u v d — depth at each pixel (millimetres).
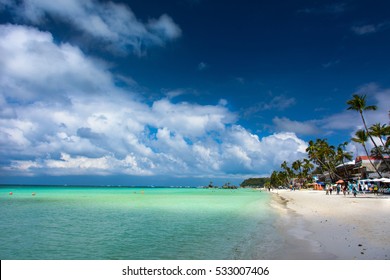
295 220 21500
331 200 39375
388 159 60062
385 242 12336
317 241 13500
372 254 10703
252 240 14961
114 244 15086
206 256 12305
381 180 46719
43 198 61938
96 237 16938
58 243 15461
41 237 17078
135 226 20938
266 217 25062
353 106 52000
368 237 13398
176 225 21188
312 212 26016
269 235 16062
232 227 19797
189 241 15516
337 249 11703
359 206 28172
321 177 111938
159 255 12789
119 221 23750
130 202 48969
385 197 42938
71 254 13266
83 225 21578
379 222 17531
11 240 16281
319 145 89062
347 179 76312
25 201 51375
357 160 72812
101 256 12812
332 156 88750
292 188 112875
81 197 67312
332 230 15867
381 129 52188
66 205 41781
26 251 13836
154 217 26281
